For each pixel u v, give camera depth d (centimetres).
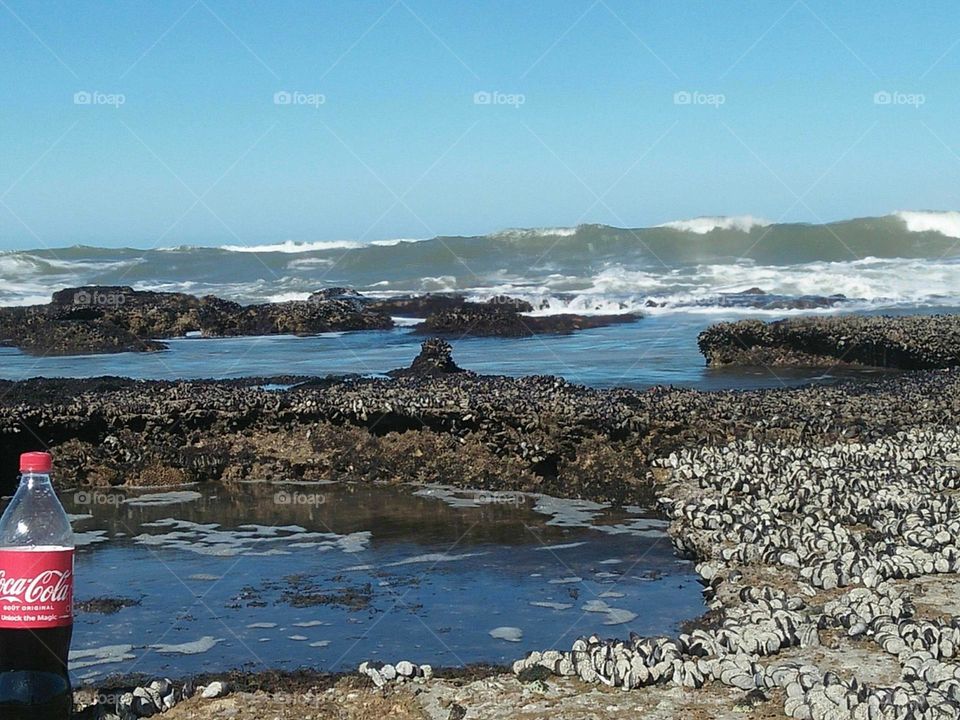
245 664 864
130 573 1140
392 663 867
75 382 2095
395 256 6397
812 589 995
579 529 1326
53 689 644
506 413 1662
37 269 6044
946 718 665
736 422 1670
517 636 936
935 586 988
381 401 1734
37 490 658
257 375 2622
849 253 6200
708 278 5262
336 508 1447
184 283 5791
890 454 1545
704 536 1214
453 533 1310
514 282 5369
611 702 727
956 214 6444
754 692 735
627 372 2633
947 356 2608
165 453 1653
